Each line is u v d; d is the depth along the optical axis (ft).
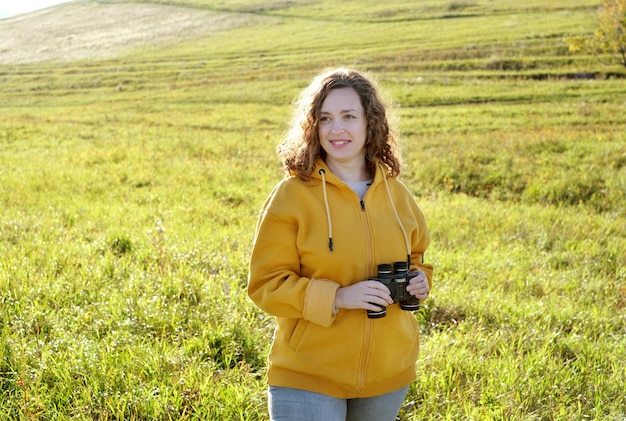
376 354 9.91
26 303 17.49
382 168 10.39
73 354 14.21
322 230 9.82
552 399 14.51
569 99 109.60
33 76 205.05
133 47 258.37
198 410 12.65
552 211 40.01
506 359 16.16
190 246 25.08
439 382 14.83
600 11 147.74
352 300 9.32
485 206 41.27
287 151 10.19
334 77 10.10
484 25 205.98
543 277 25.64
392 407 10.39
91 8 371.76
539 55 152.76
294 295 9.43
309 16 282.77
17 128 88.38
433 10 251.60
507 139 68.08
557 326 20.03
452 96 116.78
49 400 12.68
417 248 10.87
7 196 37.88
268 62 187.52
